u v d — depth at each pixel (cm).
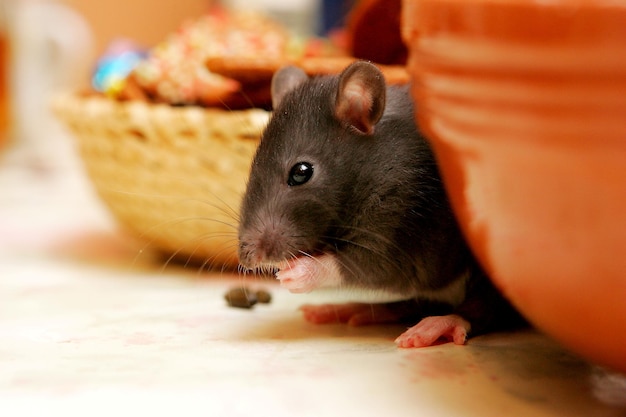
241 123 36
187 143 37
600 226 23
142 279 39
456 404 26
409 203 32
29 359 29
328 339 31
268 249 31
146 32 90
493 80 23
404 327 33
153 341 31
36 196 61
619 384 28
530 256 24
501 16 23
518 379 28
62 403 26
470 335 31
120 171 39
